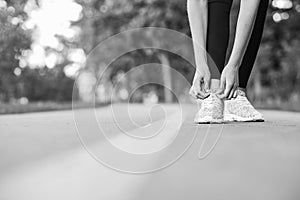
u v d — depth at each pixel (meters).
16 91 24.08
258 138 1.78
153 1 14.69
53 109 7.32
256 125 2.77
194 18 3.06
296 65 19.09
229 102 3.37
